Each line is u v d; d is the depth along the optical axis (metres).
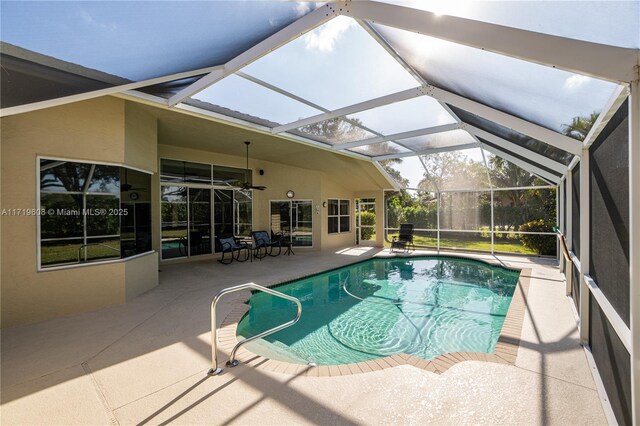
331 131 6.97
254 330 4.52
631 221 1.61
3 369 2.88
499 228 10.20
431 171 10.73
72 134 4.49
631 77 1.56
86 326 3.97
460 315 5.18
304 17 2.78
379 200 12.57
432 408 2.26
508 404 2.30
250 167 10.71
